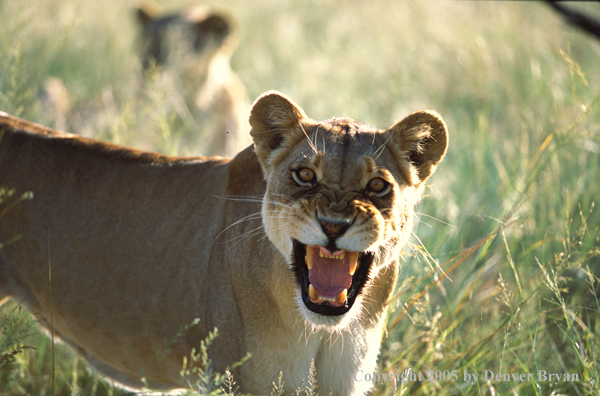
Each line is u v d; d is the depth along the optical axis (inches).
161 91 462.3
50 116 508.1
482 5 746.8
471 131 574.2
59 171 298.0
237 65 829.8
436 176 502.0
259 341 256.5
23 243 297.4
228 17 665.6
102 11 816.9
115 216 289.7
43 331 316.2
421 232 406.0
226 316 265.3
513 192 411.2
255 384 259.6
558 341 363.6
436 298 400.8
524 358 318.0
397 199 245.8
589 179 459.5
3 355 264.4
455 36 723.4
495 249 400.5
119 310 289.3
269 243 254.4
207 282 273.1
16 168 299.0
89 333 299.0
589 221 424.2
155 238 284.5
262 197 263.9
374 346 273.0
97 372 312.8
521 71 615.5
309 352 260.5
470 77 647.1
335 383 269.4
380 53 781.3
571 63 380.8
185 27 641.0
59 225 293.1
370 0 938.7
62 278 294.0
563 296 378.9
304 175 241.9
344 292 238.1
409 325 356.8
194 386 281.6
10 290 305.7
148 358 294.0
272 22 945.5
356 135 247.0
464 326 368.2
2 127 307.4
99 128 486.6
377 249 240.5
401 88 607.5
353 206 231.5
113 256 287.7
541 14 710.5
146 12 693.9
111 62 694.5
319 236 231.3
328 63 740.0
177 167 295.0
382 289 267.9
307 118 258.5
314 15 952.9
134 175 294.8
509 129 559.5
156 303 283.3
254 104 255.3
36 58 529.7
